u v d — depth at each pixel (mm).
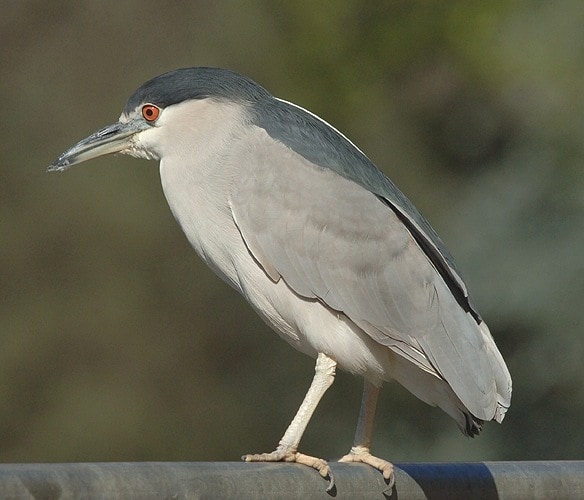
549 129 13094
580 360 12344
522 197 12734
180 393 17203
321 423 14203
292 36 16594
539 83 13727
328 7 16203
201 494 4176
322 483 4676
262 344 16641
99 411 17219
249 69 16875
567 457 12516
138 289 17500
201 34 17500
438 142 15492
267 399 16141
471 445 12891
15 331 17656
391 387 13547
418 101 15648
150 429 17141
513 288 12375
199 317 17219
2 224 17750
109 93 17781
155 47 17781
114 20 17922
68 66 17984
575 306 12320
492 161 14617
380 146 15633
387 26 15828
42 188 17672
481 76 14680
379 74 15859
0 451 17438
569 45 13570
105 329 17578
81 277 17672
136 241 17438
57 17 18156
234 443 16438
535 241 12547
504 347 12609
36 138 17781
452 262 6285
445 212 14180
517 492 4961
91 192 17406
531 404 12633
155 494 4004
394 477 4848
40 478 3721
